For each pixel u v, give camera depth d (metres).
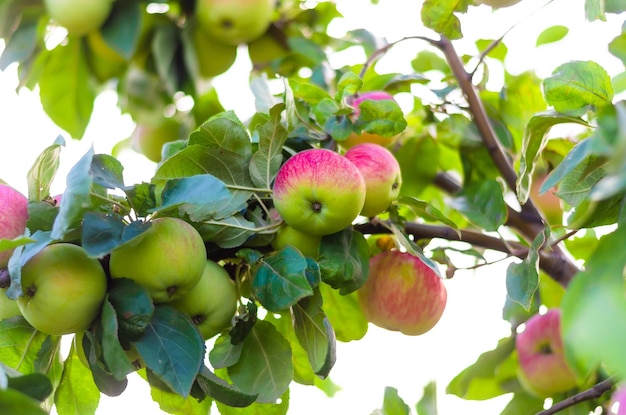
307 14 2.06
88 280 1.45
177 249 1.46
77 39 2.03
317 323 1.50
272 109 1.51
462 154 1.83
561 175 1.41
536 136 1.52
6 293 1.43
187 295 1.49
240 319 1.52
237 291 1.53
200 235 1.51
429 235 1.66
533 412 1.79
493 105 1.89
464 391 1.82
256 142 1.58
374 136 1.69
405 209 1.83
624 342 1.03
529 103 1.88
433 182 1.84
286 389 1.53
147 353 1.44
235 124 1.52
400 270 1.66
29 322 1.47
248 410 1.59
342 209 1.50
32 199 1.50
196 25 1.99
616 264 1.21
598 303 1.12
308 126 1.63
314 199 1.50
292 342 1.61
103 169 1.46
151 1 1.94
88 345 1.49
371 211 1.57
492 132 1.80
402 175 1.84
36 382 1.33
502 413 1.81
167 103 2.07
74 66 2.06
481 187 1.73
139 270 1.45
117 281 1.46
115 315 1.42
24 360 1.53
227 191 1.44
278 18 2.06
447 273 1.67
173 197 1.45
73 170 1.42
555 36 1.93
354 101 1.65
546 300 1.84
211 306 1.50
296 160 1.52
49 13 1.93
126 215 1.47
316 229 1.52
